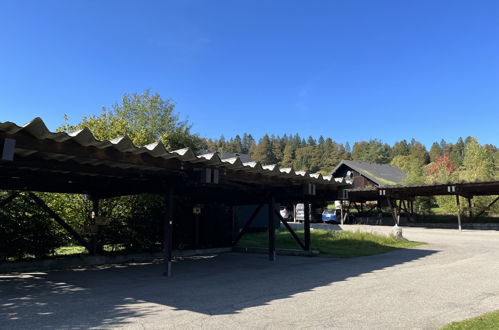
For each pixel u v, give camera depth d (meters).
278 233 19.55
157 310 5.09
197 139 20.58
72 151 5.67
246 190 11.59
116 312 4.98
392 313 4.90
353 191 28.86
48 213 9.33
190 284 7.12
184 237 12.62
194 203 12.93
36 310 5.09
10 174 7.64
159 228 11.86
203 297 5.93
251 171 8.41
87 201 11.23
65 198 10.95
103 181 9.20
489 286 6.77
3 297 5.94
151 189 8.71
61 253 10.94
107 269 9.15
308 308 5.17
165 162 6.98
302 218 32.78
